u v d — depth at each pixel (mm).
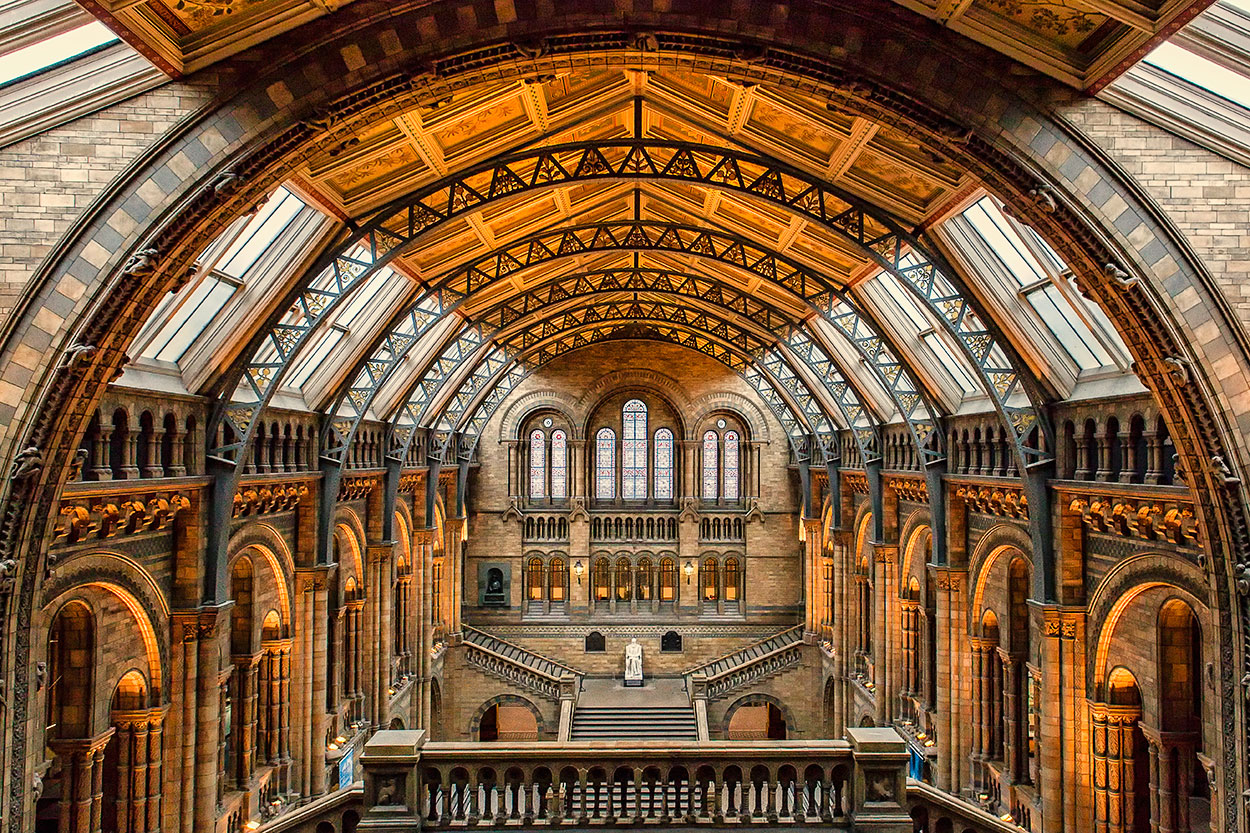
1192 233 13539
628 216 31141
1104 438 19906
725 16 13258
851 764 13891
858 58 13438
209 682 20953
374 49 13328
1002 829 12875
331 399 28203
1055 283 18312
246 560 24922
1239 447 13531
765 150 20688
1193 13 11102
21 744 13602
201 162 13406
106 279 13289
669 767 14039
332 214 19781
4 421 13039
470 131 19172
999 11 12664
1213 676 14695
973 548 28594
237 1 12422
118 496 17562
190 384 20469
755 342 46156
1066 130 13500
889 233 21906
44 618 15484
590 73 18891
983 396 26641
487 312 34281
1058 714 21953
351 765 31344
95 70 13281
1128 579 19594
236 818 23844
